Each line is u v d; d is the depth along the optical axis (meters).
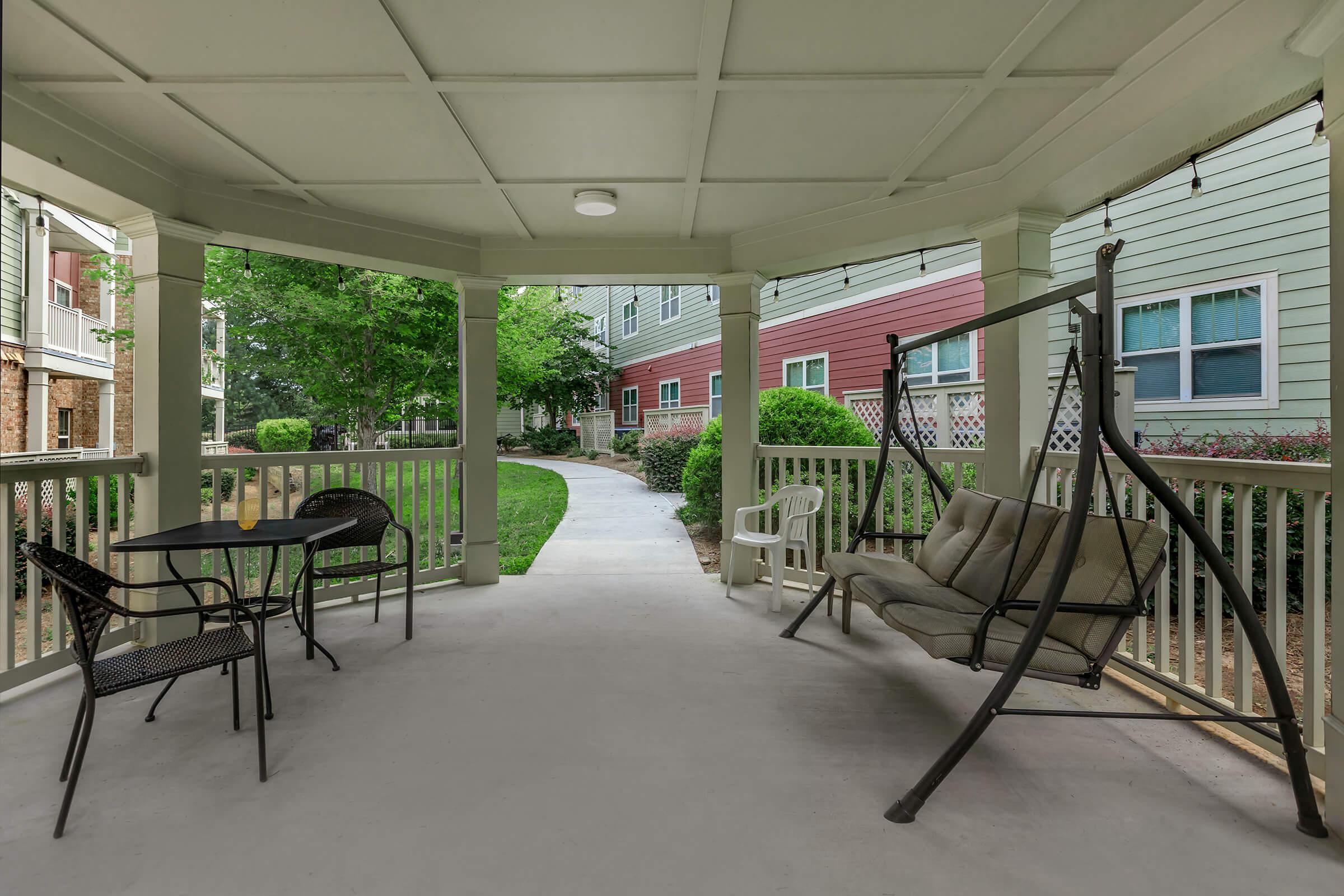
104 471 2.98
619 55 2.35
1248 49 2.05
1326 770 1.75
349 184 3.45
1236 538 2.22
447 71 2.43
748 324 4.45
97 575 2.02
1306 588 1.98
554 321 9.45
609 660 3.03
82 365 9.79
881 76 2.48
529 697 2.61
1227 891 1.51
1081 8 2.09
